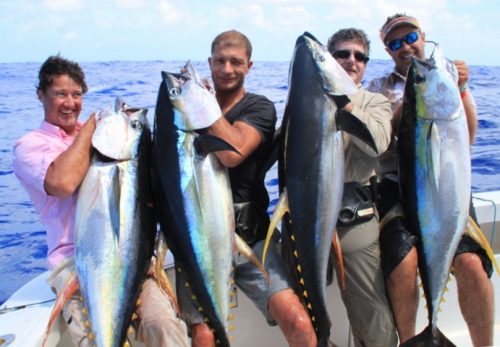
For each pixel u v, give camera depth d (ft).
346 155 9.03
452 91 8.30
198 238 8.14
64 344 8.89
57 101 8.90
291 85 8.56
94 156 8.16
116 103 8.43
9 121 54.19
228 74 9.31
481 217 11.60
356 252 8.82
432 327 8.50
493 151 35.37
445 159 8.38
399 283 8.70
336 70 8.34
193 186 8.13
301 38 8.55
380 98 9.42
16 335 7.63
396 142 9.77
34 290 9.10
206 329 8.73
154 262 8.91
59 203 8.58
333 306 10.19
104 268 7.79
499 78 104.06
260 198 9.45
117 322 7.86
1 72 129.18
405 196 8.86
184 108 8.18
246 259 8.96
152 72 118.93
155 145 8.43
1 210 27.09
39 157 8.42
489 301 8.71
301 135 8.29
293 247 8.71
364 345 9.12
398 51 10.75
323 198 8.26
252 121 9.11
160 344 7.77
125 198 8.02
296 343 8.39
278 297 8.51
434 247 8.57
